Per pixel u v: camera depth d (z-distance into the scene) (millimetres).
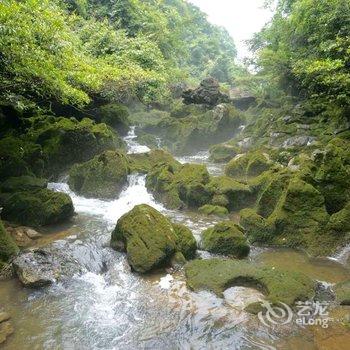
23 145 11859
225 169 13891
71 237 8547
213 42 54188
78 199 11281
